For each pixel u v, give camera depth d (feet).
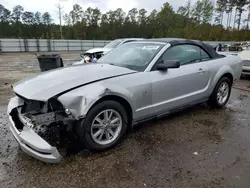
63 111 8.14
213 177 7.50
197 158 8.63
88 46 96.12
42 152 7.48
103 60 12.35
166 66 10.12
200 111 13.98
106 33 173.37
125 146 9.46
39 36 165.27
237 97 17.76
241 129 11.37
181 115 13.23
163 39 12.28
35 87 8.43
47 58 24.97
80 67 10.55
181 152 9.05
